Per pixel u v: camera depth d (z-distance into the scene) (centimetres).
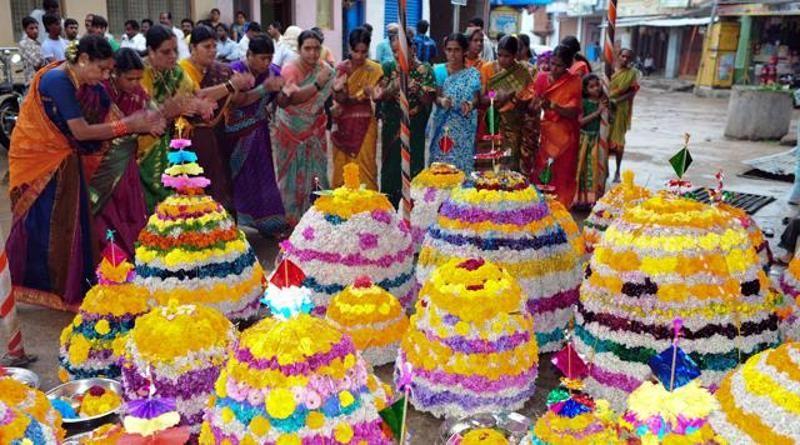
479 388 305
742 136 1278
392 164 651
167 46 481
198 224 382
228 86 520
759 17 2155
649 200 321
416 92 621
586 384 311
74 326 329
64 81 398
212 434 217
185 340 278
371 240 402
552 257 375
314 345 211
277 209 582
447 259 372
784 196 819
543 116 696
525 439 243
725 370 289
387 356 361
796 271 378
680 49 2788
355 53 613
